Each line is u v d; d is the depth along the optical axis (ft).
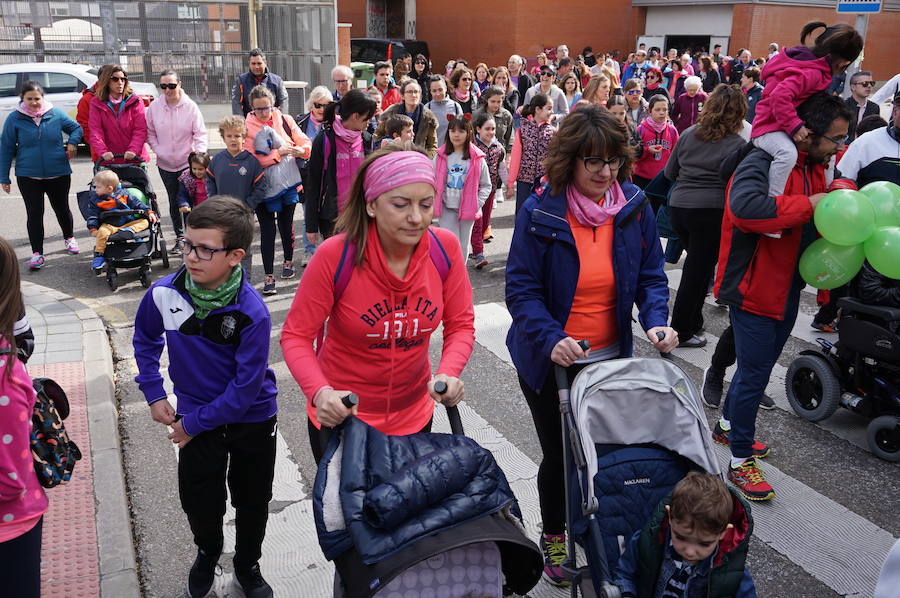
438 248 9.52
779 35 92.07
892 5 97.40
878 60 99.04
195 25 54.90
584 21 100.37
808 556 12.63
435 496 7.35
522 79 57.21
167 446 15.66
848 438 16.49
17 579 8.01
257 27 55.98
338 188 21.72
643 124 26.73
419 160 8.49
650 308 10.49
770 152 12.80
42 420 8.27
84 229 32.42
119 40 54.03
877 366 15.71
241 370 9.55
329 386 8.63
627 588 8.68
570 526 9.41
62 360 18.60
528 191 29.14
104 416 15.96
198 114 28.81
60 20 52.90
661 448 10.02
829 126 12.35
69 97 49.24
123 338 21.21
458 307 9.89
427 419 10.26
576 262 10.37
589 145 9.83
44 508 8.15
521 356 11.00
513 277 10.66
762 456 15.60
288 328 9.27
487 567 7.50
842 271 13.21
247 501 10.64
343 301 9.11
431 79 34.86
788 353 20.89
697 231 19.31
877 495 14.39
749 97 41.14
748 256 13.34
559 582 11.66
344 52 61.31
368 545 7.06
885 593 6.77
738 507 8.27
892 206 13.46
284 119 26.32
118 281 26.22
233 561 11.32
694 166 18.98
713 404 17.43
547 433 11.09
